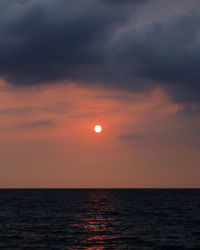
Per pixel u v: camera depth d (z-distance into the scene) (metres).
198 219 58.94
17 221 54.78
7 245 34.81
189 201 123.75
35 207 87.94
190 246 34.75
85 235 40.88
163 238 39.00
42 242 36.44
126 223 52.91
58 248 33.44
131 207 90.50
